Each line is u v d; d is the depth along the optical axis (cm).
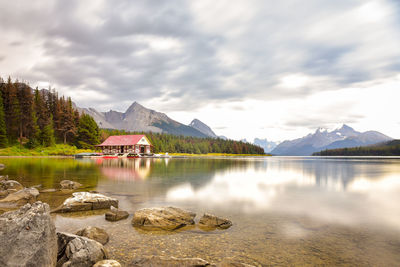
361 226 909
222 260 618
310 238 779
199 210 1131
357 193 1662
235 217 1017
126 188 1734
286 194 1588
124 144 8794
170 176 2559
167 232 824
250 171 3431
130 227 873
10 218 531
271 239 768
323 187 1939
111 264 524
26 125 8219
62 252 583
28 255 481
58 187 1700
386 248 702
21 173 2564
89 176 2411
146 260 569
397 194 1623
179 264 548
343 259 631
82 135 9531
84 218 977
